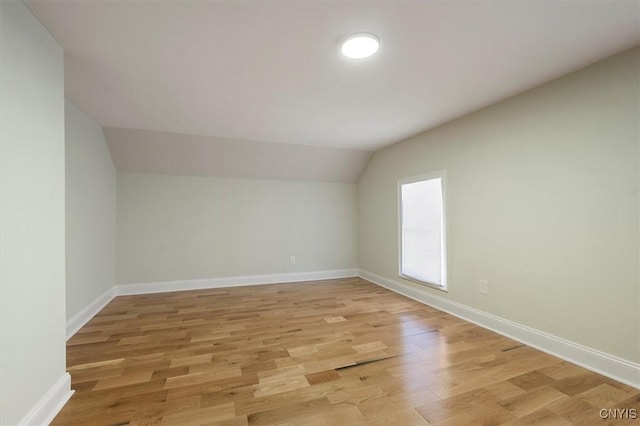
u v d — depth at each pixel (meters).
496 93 2.46
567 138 2.13
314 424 1.50
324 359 2.18
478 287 2.87
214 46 1.76
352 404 1.65
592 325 2.00
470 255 2.95
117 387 1.80
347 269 5.29
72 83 2.25
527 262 2.41
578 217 2.07
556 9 1.44
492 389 1.80
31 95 1.43
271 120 3.16
